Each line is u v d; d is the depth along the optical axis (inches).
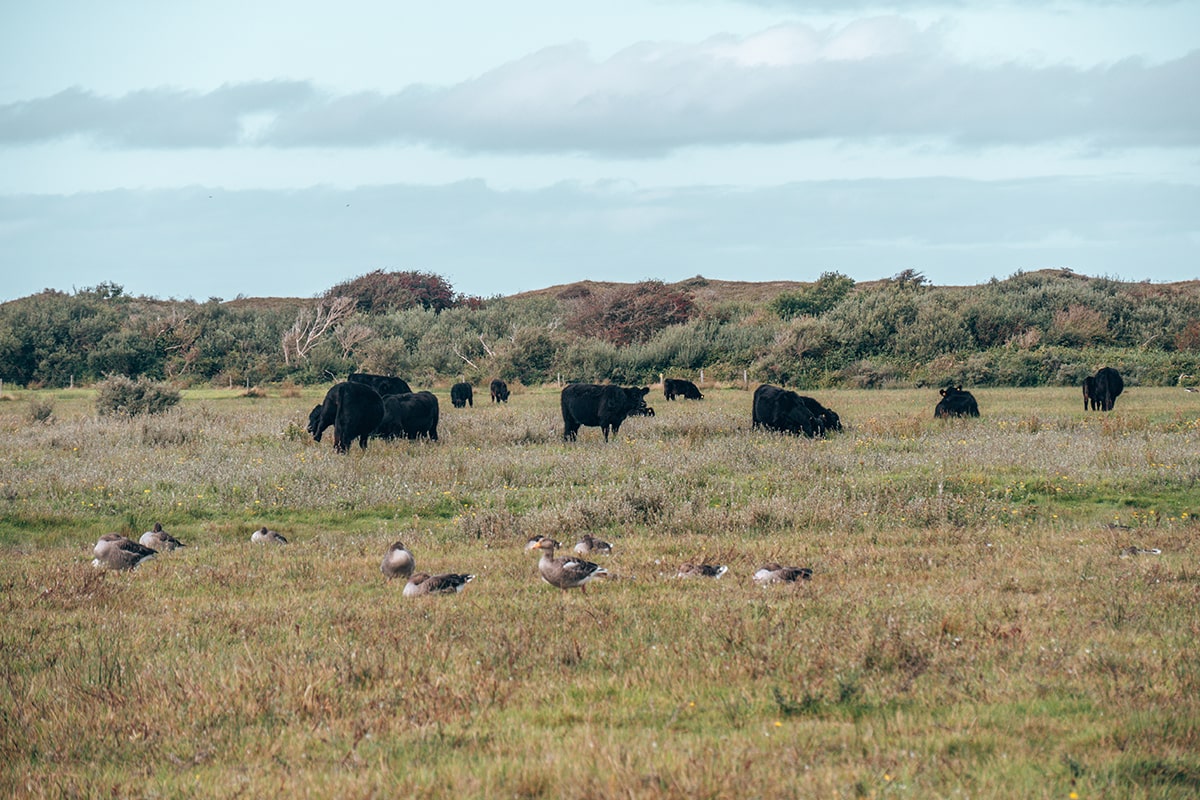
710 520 2379.4
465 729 1000.2
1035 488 2787.9
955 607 1434.5
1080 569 1734.7
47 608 1592.0
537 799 820.0
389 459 3299.7
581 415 4227.4
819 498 2549.2
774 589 1589.6
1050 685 1092.5
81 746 1000.2
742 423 4471.0
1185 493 2706.7
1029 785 820.6
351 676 1168.8
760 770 848.9
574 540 2239.2
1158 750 902.4
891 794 805.2
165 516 2532.0
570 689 1115.3
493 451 3560.5
